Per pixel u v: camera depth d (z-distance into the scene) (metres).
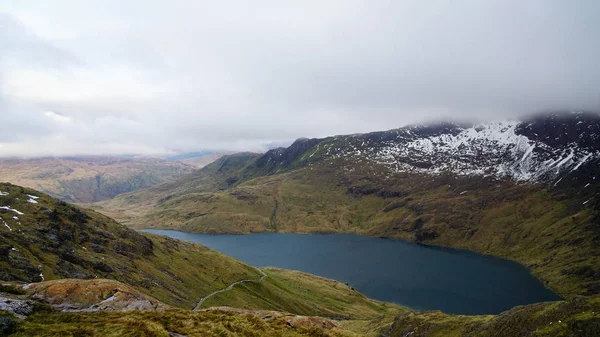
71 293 54.94
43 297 52.66
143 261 155.00
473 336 84.81
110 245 152.62
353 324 151.00
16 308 41.84
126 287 60.62
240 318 53.91
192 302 133.62
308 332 54.47
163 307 57.66
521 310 82.12
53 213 145.00
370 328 131.88
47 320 41.22
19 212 134.75
